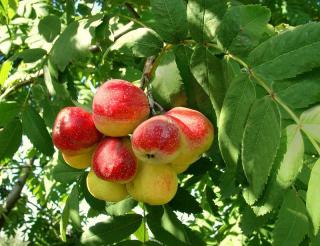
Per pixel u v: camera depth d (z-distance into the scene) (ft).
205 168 1.01
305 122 0.71
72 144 0.82
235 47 0.79
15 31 1.66
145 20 1.14
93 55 1.45
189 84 0.86
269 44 0.74
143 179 0.80
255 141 0.72
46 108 1.04
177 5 0.84
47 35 1.10
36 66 1.17
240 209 1.17
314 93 0.73
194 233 0.95
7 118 1.01
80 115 0.82
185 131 0.79
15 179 2.60
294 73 0.72
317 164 0.68
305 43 0.72
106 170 0.79
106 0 1.38
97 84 1.88
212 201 1.24
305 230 0.71
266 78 0.74
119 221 0.96
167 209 0.97
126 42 0.88
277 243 0.70
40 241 2.86
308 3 1.95
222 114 0.75
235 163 0.74
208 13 0.82
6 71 1.18
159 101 0.87
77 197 1.00
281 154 0.72
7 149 1.01
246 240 1.58
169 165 0.82
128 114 0.77
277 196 0.73
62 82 1.05
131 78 1.05
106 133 0.80
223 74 0.82
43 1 1.65
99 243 0.95
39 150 1.02
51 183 1.83
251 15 0.78
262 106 0.73
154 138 0.73
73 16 1.37
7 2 1.40
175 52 0.86
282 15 1.92
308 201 0.68
